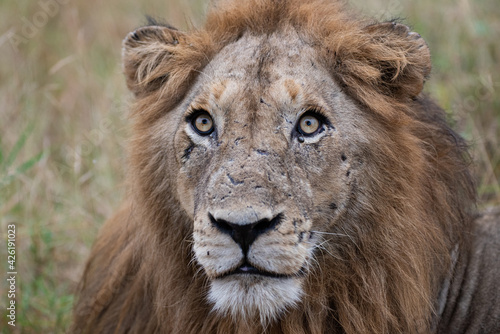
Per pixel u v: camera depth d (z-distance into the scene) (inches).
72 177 413.4
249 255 221.9
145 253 273.4
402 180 254.7
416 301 254.2
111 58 514.3
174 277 265.6
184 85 263.7
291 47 253.9
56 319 344.5
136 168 271.4
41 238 376.5
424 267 257.3
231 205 220.8
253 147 234.2
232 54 255.9
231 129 238.8
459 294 282.5
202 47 262.1
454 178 276.7
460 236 277.1
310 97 242.7
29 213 384.5
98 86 486.6
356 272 252.8
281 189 229.1
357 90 253.3
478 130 400.5
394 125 256.5
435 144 272.7
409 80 262.8
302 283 238.1
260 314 233.1
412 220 254.2
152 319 283.1
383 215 253.0
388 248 253.3
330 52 255.4
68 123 463.2
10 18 548.4
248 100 240.2
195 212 239.5
